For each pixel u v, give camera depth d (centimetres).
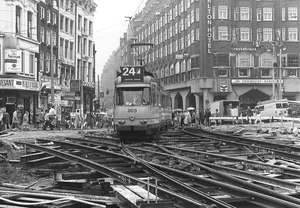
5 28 4003
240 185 869
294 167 1216
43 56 4812
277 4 6284
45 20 4869
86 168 1109
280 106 4656
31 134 2708
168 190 782
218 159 1341
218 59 6128
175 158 1302
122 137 2161
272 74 6184
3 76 3984
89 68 6475
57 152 1345
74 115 4147
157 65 8438
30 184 1011
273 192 756
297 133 2433
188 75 6725
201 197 736
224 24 6147
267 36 6253
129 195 698
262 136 2434
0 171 1149
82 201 684
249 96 6269
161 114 2391
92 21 6588
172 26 7544
